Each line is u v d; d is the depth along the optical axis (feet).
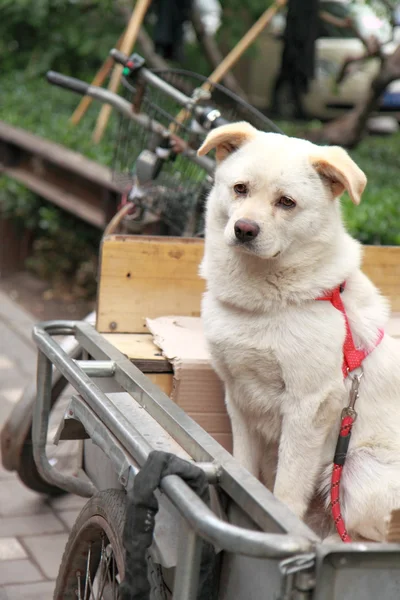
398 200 19.12
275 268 7.67
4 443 12.73
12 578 11.14
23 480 13.06
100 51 31.81
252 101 39.88
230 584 5.57
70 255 25.59
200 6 32.53
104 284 9.61
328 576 4.64
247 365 8.01
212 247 8.18
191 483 5.49
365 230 16.06
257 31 21.06
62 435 7.72
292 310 7.77
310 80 25.91
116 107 12.16
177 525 5.79
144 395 7.01
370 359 8.00
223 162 8.16
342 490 8.00
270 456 9.00
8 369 18.57
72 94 32.45
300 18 23.88
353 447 8.05
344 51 35.12
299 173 7.55
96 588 8.20
